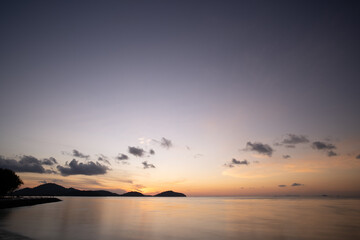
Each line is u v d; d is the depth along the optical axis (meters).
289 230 39.16
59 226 39.72
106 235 32.88
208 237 32.91
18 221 44.62
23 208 79.31
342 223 48.12
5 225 39.12
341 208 98.56
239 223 47.69
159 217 59.03
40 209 76.94
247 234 35.38
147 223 46.59
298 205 127.62
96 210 81.12
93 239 30.09
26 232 33.03
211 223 47.38
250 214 69.31
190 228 40.41
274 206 116.81
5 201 84.38
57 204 115.00
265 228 41.09
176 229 39.16
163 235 33.78
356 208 97.62
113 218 55.34
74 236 31.44
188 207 108.81
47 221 45.88
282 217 60.03
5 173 98.88
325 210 86.56
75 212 70.06
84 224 43.31
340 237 33.94
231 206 118.31
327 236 34.53
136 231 36.69
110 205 121.56
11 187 101.12
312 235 35.09
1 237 29.23
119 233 34.66
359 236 34.56
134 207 104.50
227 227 41.88
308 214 69.25
